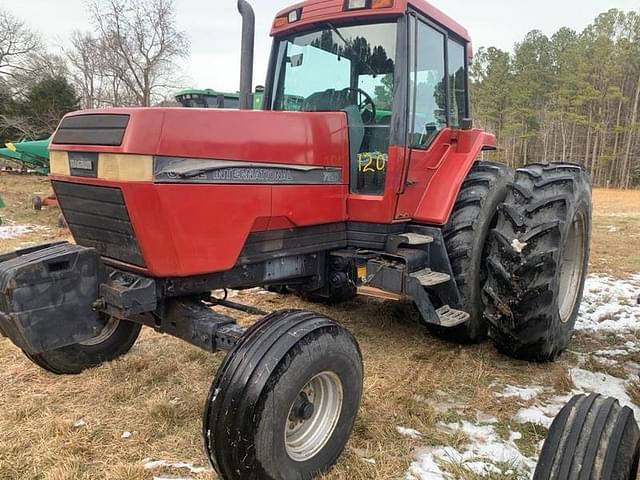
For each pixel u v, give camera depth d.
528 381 3.41
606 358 3.80
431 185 3.60
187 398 3.07
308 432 2.40
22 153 12.75
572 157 46.72
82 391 3.13
